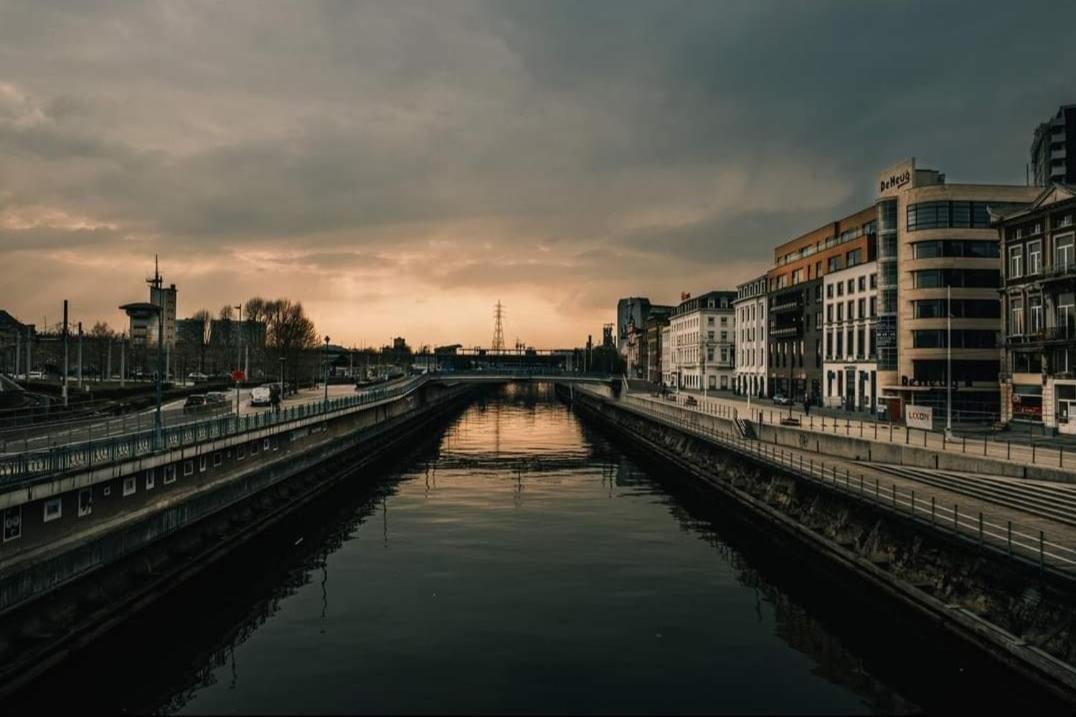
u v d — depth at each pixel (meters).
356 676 25.06
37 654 24.27
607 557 39.94
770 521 44.97
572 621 30.22
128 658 26.77
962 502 35.31
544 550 41.38
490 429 122.62
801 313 104.44
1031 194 74.88
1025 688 22.69
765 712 22.62
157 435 36.00
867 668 25.88
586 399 176.75
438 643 27.92
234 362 164.62
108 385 95.25
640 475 70.38
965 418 71.62
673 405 97.12
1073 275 52.41
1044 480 37.75
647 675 25.16
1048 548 26.08
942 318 74.56
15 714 22.77
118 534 31.44
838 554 35.59
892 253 79.25
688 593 33.84
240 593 34.03
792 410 87.25
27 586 25.47
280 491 54.06
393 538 44.41
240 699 23.47
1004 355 61.09
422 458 83.50
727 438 65.50
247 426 47.28
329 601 32.78
